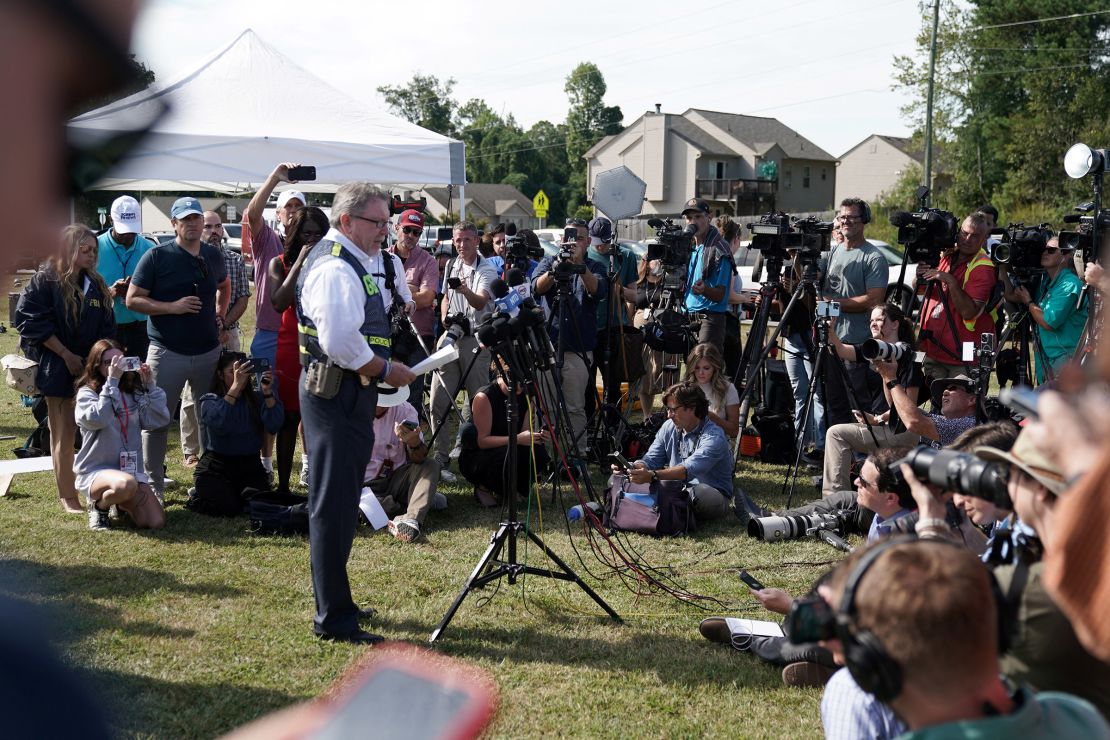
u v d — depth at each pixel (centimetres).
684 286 770
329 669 406
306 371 416
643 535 611
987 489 192
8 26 41
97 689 62
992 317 715
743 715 378
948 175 4612
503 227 921
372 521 595
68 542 563
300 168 663
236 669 402
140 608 463
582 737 359
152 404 607
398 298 460
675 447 659
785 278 808
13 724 54
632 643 444
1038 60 4206
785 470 769
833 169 6394
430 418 798
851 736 220
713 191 5503
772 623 441
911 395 600
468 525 626
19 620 57
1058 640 198
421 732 59
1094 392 103
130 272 782
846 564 180
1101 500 101
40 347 611
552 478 709
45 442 765
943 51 4431
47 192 44
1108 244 122
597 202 913
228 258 834
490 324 454
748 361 794
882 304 707
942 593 146
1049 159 3919
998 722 142
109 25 42
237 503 629
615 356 797
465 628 456
